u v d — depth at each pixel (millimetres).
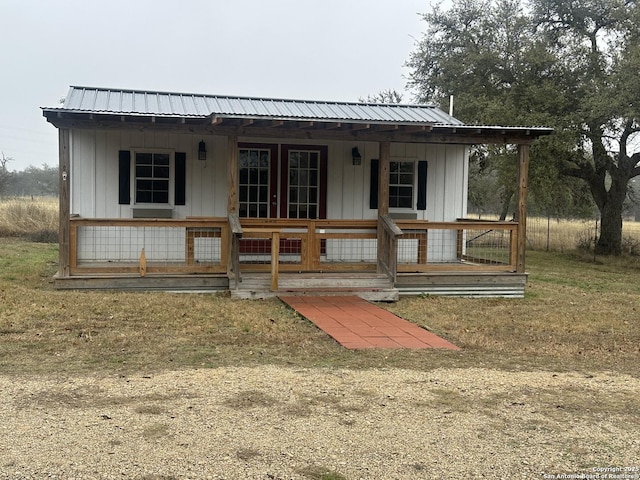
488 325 8898
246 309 9141
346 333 7875
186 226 10164
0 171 38375
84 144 11023
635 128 20219
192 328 7816
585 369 6660
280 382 5637
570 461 4145
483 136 10742
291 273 10742
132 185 11219
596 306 11086
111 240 11164
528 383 5957
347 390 5480
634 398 5574
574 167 21891
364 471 3881
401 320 8852
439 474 3883
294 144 11883
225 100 12438
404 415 4891
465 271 11242
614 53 19750
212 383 5523
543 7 21484
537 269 17891
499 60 21250
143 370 5914
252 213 11812
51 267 13352
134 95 11961
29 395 5062
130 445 4113
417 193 12359
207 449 4098
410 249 12375
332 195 12086
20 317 7980
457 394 5500
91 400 4977
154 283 10172
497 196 32781
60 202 9781
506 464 4062
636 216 47969
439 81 23203
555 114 20016
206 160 11570
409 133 10633
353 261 12203
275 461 3965
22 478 3613
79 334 7273
